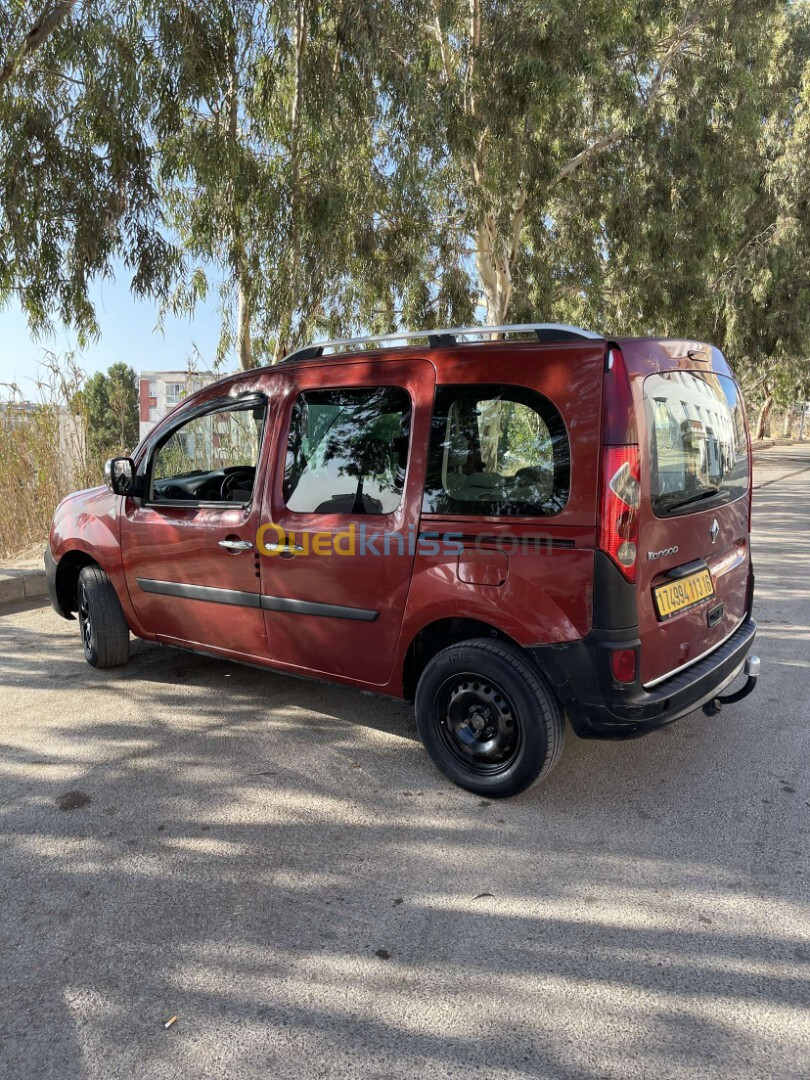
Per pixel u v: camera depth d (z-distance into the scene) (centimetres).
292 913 273
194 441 468
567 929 263
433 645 375
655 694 318
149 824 333
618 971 242
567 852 310
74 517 524
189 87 843
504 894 283
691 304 1688
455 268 1335
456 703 355
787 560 936
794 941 256
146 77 855
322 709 463
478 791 352
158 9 820
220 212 1006
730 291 1948
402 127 1083
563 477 311
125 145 834
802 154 1875
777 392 4034
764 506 1504
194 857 308
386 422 366
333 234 1040
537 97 1169
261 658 429
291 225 995
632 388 308
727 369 412
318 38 962
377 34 944
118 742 418
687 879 291
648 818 335
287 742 416
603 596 303
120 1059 212
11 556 868
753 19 1459
